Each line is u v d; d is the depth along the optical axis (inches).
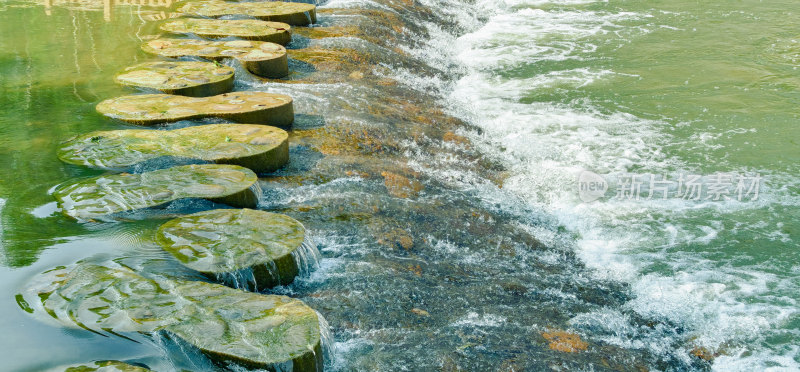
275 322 140.4
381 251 195.8
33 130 234.5
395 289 175.2
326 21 426.0
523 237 228.8
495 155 297.1
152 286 150.7
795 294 206.1
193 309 142.7
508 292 190.1
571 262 221.3
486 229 226.5
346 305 165.3
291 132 265.0
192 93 275.3
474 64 433.7
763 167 289.0
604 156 299.1
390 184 239.9
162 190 195.6
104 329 134.8
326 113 285.1
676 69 413.7
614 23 524.1
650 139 316.5
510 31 509.4
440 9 542.6
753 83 388.2
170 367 129.7
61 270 155.6
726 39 473.1
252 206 202.8
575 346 167.3
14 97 261.1
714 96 369.1
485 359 153.5
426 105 335.6
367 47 385.1
